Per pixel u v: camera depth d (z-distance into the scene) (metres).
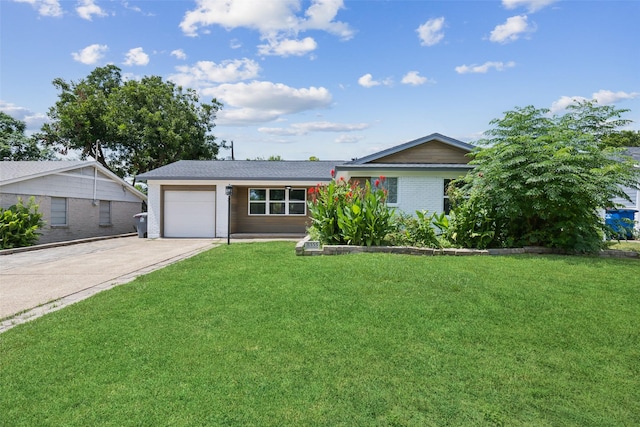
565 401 2.78
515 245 8.93
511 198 8.45
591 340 3.79
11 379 3.03
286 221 17.17
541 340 3.79
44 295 5.82
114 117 26.44
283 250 9.46
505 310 4.58
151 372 3.14
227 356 3.43
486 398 2.80
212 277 6.43
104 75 31.33
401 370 3.20
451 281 5.75
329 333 3.95
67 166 15.91
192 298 5.23
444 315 4.44
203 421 2.50
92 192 17.80
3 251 11.28
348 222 8.78
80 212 16.95
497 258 7.58
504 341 3.76
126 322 4.31
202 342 3.74
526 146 8.51
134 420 2.50
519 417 2.59
